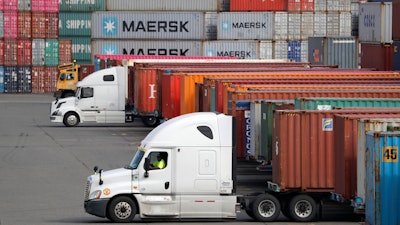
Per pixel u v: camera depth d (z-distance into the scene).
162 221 79.75
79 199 91.75
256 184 101.75
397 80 131.25
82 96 173.50
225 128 79.44
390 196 70.62
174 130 79.19
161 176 78.69
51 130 168.88
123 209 78.56
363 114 82.56
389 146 70.44
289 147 81.12
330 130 81.44
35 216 82.25
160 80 166.62
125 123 186.75
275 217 79.56
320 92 106.94
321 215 80.06
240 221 80.12
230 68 160.62
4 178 106.06
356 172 77.06
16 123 184.62
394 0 157.50
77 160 123.06
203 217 79.12
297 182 81.00
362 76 136.38
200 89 136.25
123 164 118.75
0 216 82.12
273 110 87.19
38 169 113.69
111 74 173.00
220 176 79.06
